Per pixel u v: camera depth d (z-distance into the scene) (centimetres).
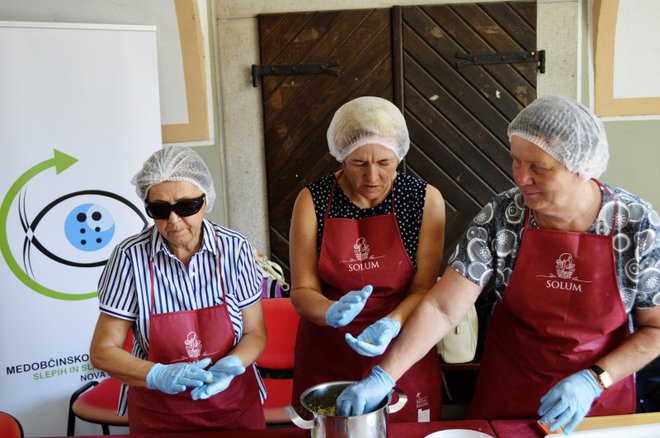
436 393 190
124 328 165
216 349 167
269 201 364
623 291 146
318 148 359
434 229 180
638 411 246
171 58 338
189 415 167
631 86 354
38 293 290
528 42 352
